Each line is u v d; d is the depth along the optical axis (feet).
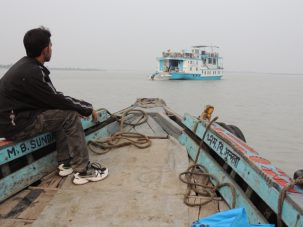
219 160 13.85
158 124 19.20
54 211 10.14
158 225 9.48
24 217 9.92
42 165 12.64
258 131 61.62
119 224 9.53
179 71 192.85
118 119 19.71
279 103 114.32
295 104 111.86
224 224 6.86
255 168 9.68
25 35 10.96
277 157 43.24
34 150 12.29
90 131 17.06
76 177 11.91
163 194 11.21
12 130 11.05
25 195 11.19
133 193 11.27
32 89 10.75
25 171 11.66
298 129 63.98
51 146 14.38
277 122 72.59
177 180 12.28
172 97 127.54
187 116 17.17
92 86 199.21
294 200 7.57
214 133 13.20
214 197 11.06
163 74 194.70
